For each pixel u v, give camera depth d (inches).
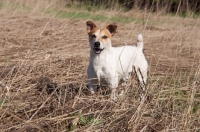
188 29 527.5
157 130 187.8
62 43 385.7
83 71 282.7
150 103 213.0
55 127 189.0
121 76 258.8
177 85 263.0
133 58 267.3
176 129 189.0
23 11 605.6
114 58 245.6
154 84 243.9
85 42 399.2
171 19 664.4
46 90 236.7
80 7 776.9
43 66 281.0
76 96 211.8
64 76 268.2
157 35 481.1
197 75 261.1
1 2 627.5
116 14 676.7
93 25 252.2
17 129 180.5
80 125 194.9
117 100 210.8
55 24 504.4
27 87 238.1
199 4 797.2
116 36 460.8
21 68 269.3
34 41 391.2
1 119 191.8
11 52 334.3
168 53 389.7
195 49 413.4
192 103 225.9
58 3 701.3
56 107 202.5
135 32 503.8
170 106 222.1
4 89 221.1
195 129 197.2
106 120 190.1
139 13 705.0
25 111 198.5
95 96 220.2
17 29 438.6
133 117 190.4
